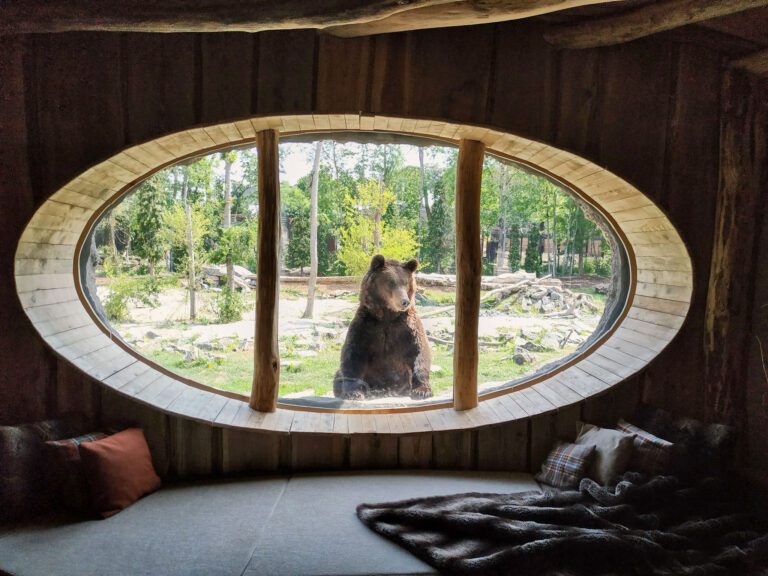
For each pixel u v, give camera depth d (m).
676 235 2.30
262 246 2.45
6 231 2.11
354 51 2.12
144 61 2.09
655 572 1.66
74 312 2.46
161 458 2.35
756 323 2.35
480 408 2.62
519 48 2.16
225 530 1.90
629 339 2.62
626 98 2.23
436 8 1.73
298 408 2.65
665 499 2.04
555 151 2.28
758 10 2.00
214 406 2.48
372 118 2.25
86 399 2.28
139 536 1.86
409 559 1.74
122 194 2.52
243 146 2.57
